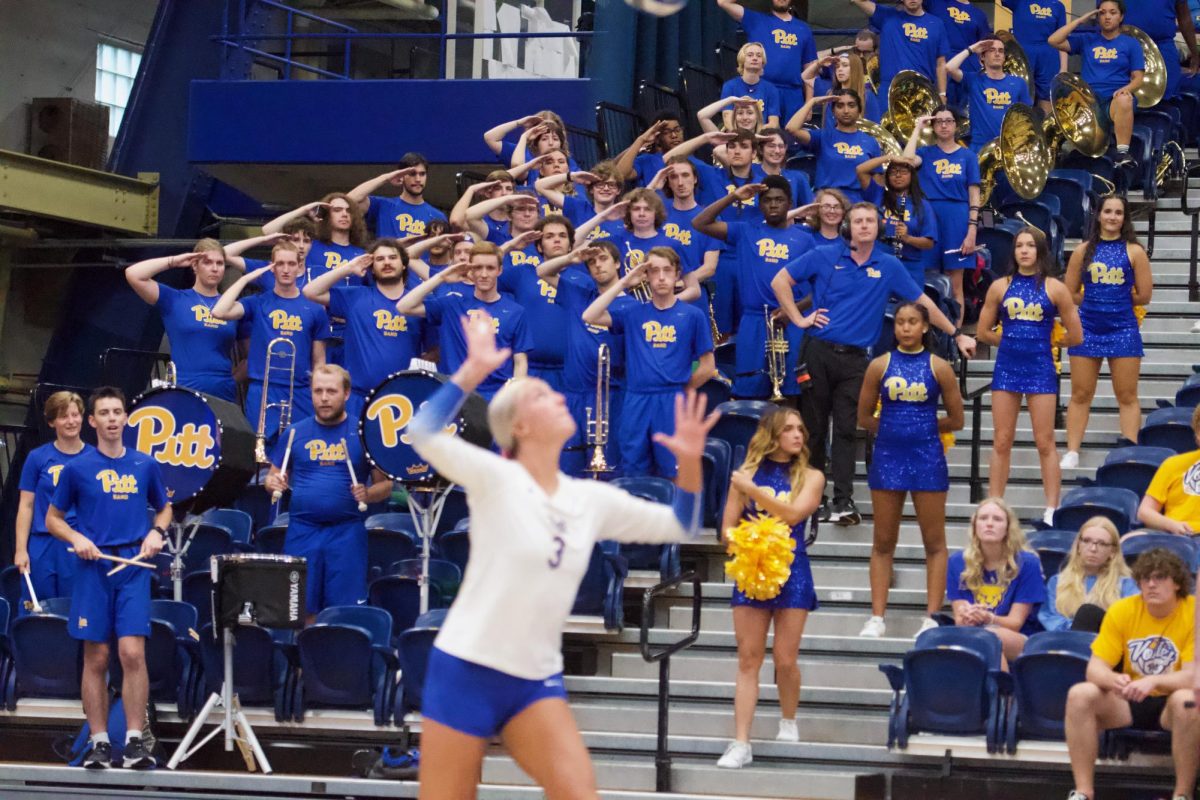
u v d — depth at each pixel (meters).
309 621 20.92
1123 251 23.55
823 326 22.52
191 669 20.45
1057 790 17.55
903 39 34.12
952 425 20.47
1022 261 21.88
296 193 36.97
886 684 20.03
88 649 19.19
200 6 36.38
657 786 18.50
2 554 33.66
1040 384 21.86
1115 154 33.31
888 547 20.61
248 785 18.66
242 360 27.23
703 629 21.19
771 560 18.03
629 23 35.12
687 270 26.30
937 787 17.88
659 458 22.77
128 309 36.97
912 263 27.44
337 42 40.50
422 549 21.89
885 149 30.66
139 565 19.30
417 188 28.05
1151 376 26.59
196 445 21.05
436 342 25.03
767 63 32.72
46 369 36.97
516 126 28.61
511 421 11.02
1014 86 33.28
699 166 28.17
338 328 26.31
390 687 19.59
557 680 11.25
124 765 19.05
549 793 11.16
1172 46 36.47
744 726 18.59
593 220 25.28
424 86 33.56
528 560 10.89
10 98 37.94
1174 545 18.78
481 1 37.53
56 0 39.16
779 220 25.31
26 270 38.38
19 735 20.53
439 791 11.16
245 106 34.16
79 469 19.38
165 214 36.66
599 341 23.89
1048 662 17.34
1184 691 16.41
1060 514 21.16
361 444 20.88
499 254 23.58
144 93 36.72
